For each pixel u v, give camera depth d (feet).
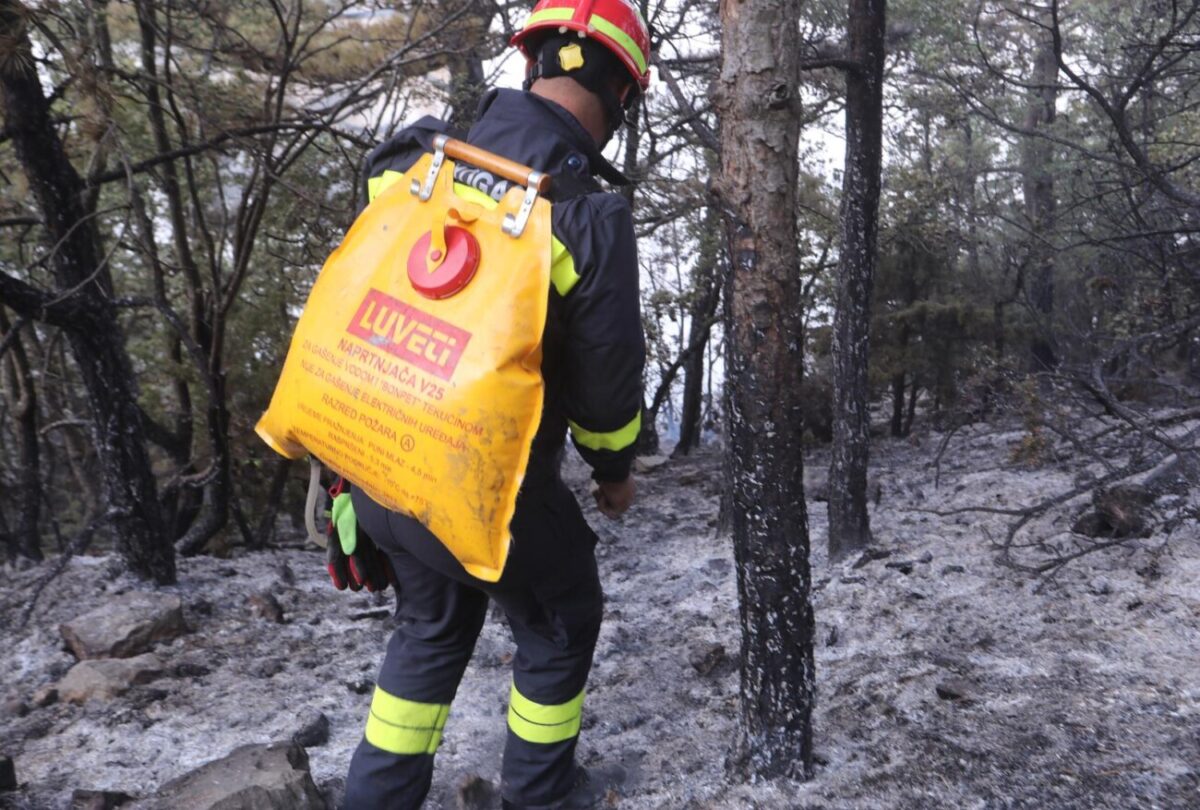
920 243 39.68
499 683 12.79
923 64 35.40
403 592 7.62
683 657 13.37
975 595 14.39
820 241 40.91
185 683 13.50
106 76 19.86
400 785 7.57
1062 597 13.50
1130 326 26.16
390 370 6.40
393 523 7.07
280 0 24.36
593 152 6.98
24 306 16.78
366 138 24.07
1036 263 36.32
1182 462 13.19
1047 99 42.83
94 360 17.72
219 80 24.50
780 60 7.97
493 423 6.15
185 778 9.32
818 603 15.49
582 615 7.88
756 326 8.28
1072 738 9.05
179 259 28.86
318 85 25.27
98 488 37.68
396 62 22.89
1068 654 11.34
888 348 39.58
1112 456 19.17
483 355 6.17
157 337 32.60
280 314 32.14
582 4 7.02
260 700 12.69
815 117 32.73
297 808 8.73
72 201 17.78
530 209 6.33
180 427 31.35
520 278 6.25
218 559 22.54
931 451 34.01
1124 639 11.55
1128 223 26.23
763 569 8.61
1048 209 42.70
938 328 39.22
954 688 10.48
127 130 26.55
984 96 37.65
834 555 18.86
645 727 11.05
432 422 6.23
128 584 18.15
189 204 30.89
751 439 8.46
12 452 41.01
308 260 25.84
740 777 8.97
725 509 23.54
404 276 6.57
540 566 7.31
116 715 12.26
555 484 7.31
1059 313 33.73
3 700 13.32
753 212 8.16
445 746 10.85
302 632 16.08
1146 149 29.12
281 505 35.47
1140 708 9.52
